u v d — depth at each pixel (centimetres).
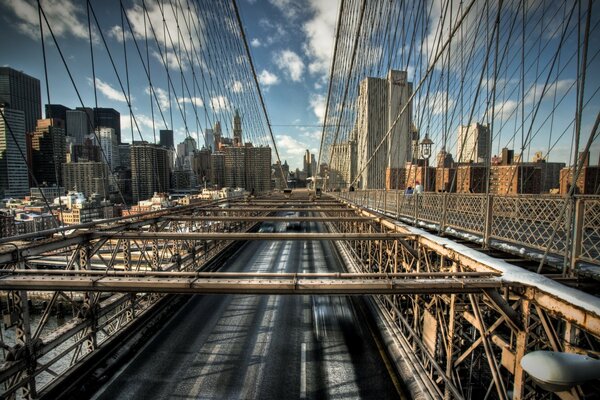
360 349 1129
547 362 348
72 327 881
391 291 572
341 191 4875
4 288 595
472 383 851
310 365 1037
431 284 564
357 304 1502
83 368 907
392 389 917
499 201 914
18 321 726
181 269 1666
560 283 519
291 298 1576
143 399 873
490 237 780
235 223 2912
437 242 866
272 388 928
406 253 1116
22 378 728
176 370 1002
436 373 834
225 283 579
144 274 609
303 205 3008
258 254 2584
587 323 411
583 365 343
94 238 984
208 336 1212
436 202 1211
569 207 555
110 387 912
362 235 1090
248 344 1161
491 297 544
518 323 521
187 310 1440
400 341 1077
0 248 707
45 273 632
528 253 670
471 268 693
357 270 2008
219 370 1006
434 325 824
